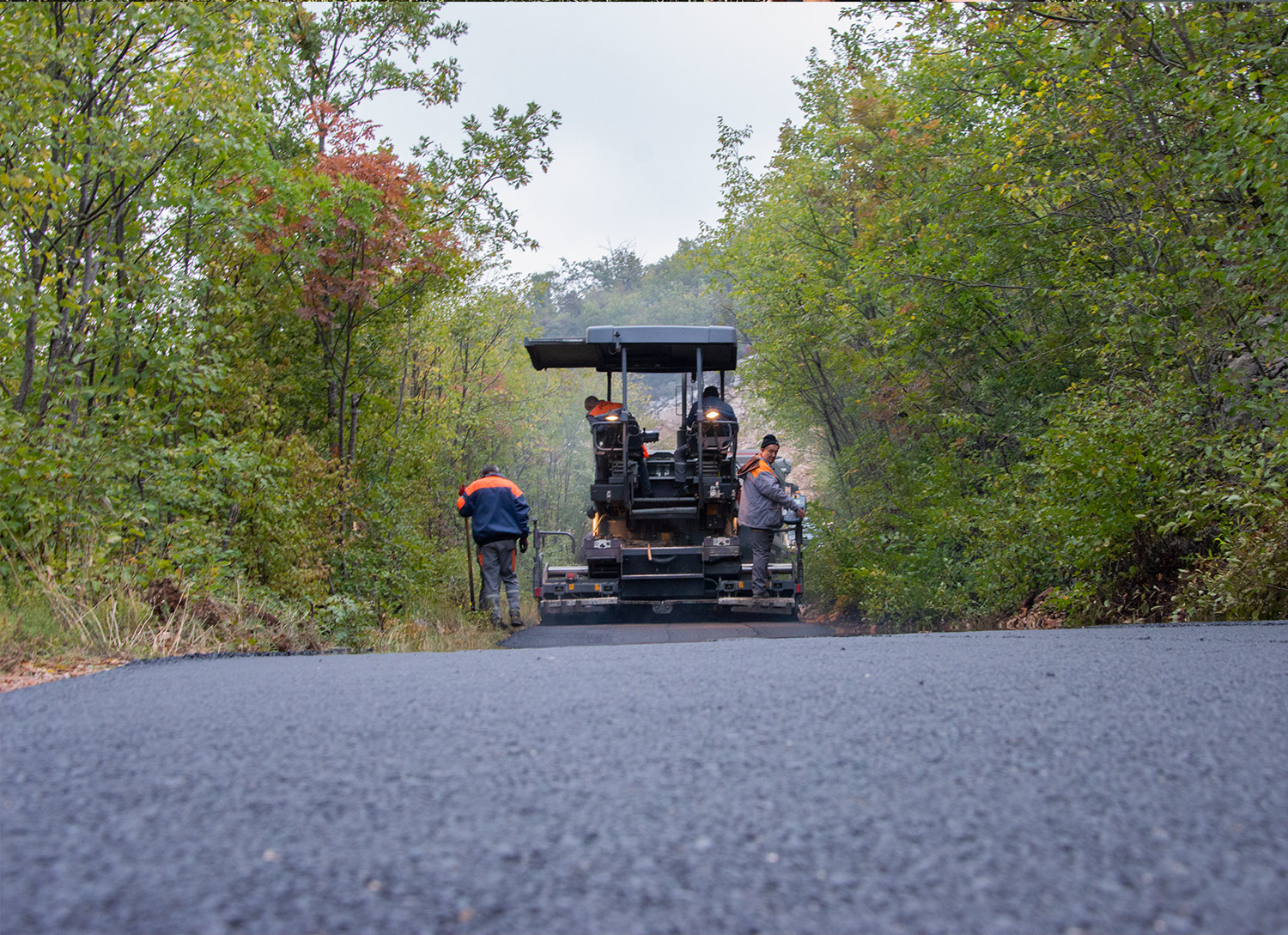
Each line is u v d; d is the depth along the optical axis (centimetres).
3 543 671
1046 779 229
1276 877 165
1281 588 707
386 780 233
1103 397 973
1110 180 1046
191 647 654
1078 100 1065
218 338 967
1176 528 830
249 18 848
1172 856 177
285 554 894
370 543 1150
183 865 173
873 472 1714
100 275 827
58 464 679
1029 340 1313
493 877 168
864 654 469
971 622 1102
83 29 729
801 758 250
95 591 661
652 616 1459
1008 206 1202
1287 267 770
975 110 1296
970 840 186
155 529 802
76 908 152
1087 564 884
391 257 1096
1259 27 859
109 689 395
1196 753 253
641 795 218
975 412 1406
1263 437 787
